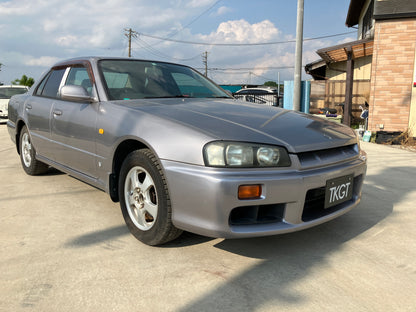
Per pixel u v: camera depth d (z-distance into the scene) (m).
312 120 2.60
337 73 15.64
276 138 2.07
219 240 2.44
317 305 1.70
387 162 5.42
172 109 2.46
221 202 1.89
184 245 2.36
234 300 1.74
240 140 1.98
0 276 1.94
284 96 11.86
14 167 4.77
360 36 15.63
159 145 2.13
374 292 1.82
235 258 2.19
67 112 3.11
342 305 1.70
